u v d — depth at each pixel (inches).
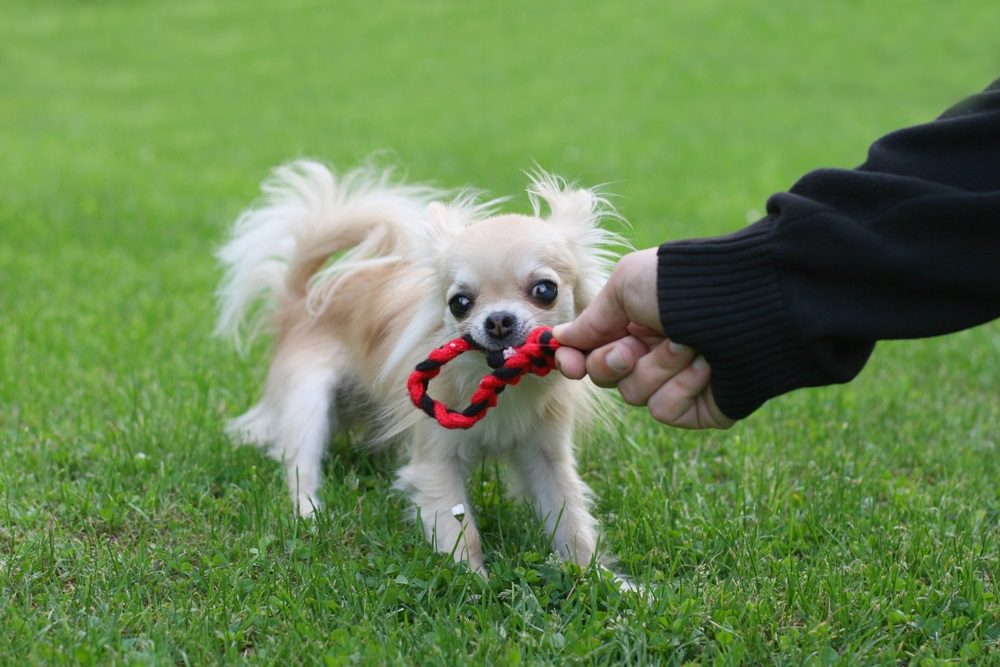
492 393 35.6
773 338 31.5
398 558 37.9
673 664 33.8
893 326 31.0
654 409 33.8
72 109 139.5
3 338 54.7
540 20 212.8
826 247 31.0
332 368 46.0
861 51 183.3
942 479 44.4
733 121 136.0
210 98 150.5
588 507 42.3
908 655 34.6
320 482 44.2
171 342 55.8
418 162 106.2
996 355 55.8
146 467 43.6
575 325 34.4
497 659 33.3
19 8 222.1
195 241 77.9
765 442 46.4
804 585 36.6
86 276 66.7
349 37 200.4
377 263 45.5
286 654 33.9
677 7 220.8
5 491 41.6
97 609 35.5
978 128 31.0
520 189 94.3
